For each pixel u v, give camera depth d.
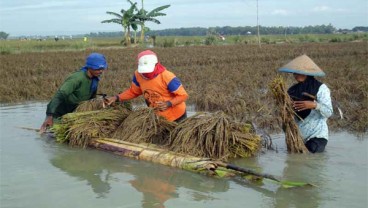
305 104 6.14
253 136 6.27
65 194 4.61
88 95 7.61
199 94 11.30
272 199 4.46
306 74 6.18
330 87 12.55
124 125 6.71
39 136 7.37
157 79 6.54
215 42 53.00
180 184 4.93
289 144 6.32
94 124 6.79
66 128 6.88
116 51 35.72
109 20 49.22
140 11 49.03
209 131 5.89
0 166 5.62
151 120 6.45
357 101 11.09
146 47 45.44
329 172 5.34
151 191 4.70
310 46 38.97
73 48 43.75
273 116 8.24
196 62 24.16
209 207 4.25
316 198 4.48
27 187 4.83
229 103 10.15
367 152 6.27
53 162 5.83
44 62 24.42
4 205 4.32
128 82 14.52
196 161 5.40
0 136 7.34
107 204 4.33
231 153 6.06
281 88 6.21
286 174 5.28
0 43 47.59
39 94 12.74
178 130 6.14
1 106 10.88
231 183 4.97
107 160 5.93
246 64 22.08
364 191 4.66
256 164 5.74
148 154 5.88
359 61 22.95
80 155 6.20
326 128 6.41
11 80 15.36
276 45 43.03
